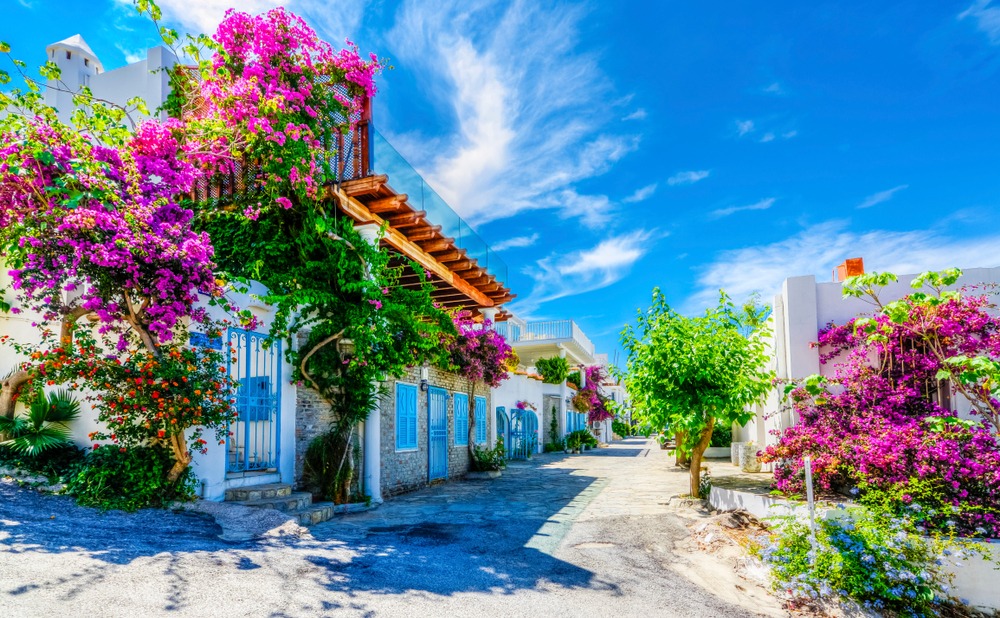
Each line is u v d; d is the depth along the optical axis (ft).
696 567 20.18
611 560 20.31
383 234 32.27
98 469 21.50
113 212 20.84
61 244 19.67
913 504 19.45
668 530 25.29
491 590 16.22
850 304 32.14
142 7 25.67
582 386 107.45
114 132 23.86
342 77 30.55
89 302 20.84
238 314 25.64
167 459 22.52
